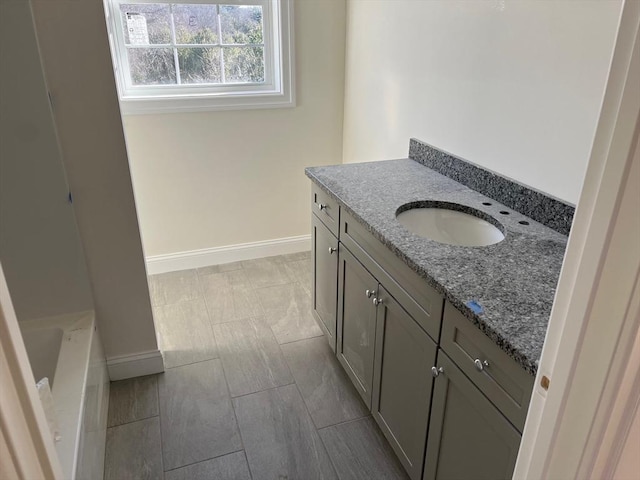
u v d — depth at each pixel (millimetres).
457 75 2021
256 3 2889
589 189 579
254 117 3025
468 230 1811
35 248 1882
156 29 2764
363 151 3002
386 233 1555
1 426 543
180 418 2021
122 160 1901
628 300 556
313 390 2184
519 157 1751
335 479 1755
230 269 3256
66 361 1697
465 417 1276
